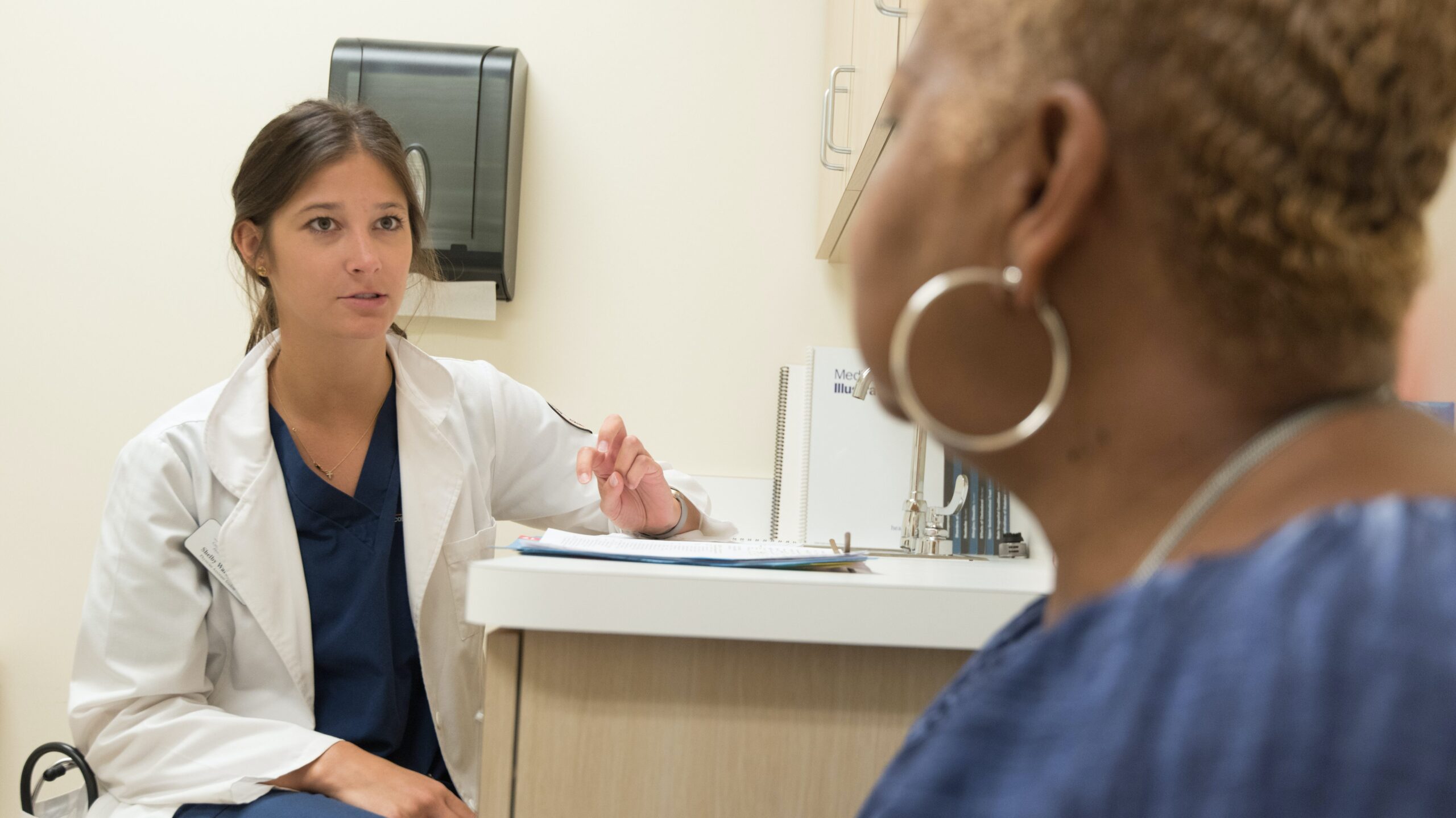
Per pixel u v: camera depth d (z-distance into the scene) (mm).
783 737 827
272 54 2141
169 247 2123
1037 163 330
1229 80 292
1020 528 1980
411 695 1331
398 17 2150
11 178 2119
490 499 1617
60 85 2125
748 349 2164
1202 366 310
